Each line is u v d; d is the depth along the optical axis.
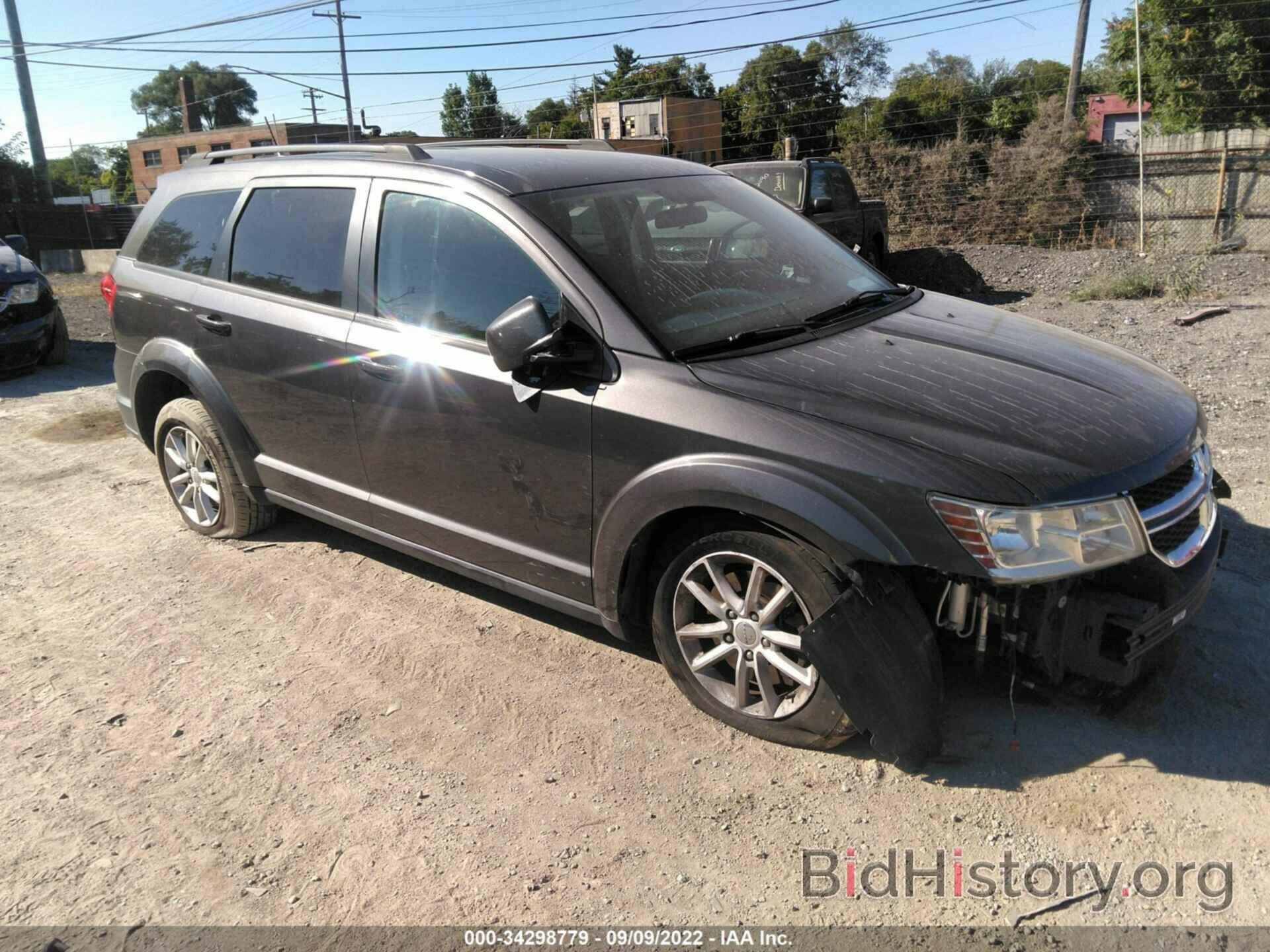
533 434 3.30
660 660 3.48
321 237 4.05
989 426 2.80
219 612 4.22
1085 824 2.73
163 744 3.29
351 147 4.29
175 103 97.69
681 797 2.92
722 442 2.88
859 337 3.39
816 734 3.00
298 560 4.69
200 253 4.62
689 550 3.09
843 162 22.33
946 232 21.11
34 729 3.40
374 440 3.87
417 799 2.96
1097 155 20.41
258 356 4.23
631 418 3.04
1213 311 10.15
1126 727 3.10
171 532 5.12
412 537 3.92
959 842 2.69
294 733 3.33
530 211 3.42
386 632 3.97
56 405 7.99
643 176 3.94
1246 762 2.92
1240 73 22.62
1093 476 2.67
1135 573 2.91
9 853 2.79
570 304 3.24
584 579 3.36
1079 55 24.33
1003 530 2.58
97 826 2.89
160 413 4.93
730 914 2.49
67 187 81.00
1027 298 12.84
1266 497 4.79
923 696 2.79
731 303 3.43
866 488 2.68
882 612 2.75
